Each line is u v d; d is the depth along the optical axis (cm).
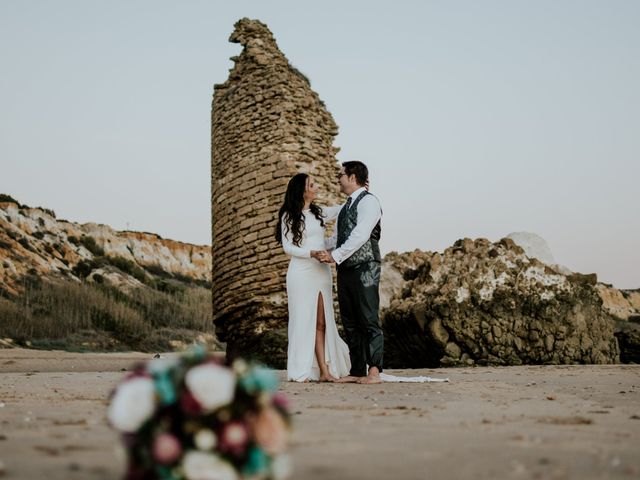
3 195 4956
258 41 1781
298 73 1781
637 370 1110
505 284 1688
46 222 4947
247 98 1745
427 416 420
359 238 780
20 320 3241
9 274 3828
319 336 819
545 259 2281
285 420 209
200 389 192
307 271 813
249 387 200
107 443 296
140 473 196
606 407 492
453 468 243
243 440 193
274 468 201
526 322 1661
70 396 572
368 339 788
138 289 4444
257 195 1680
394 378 799
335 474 230
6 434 325
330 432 336
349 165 820
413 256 2144
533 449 288
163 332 3866
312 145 1711
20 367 1603
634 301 4416
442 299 1645
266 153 1684
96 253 5156
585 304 1744
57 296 3672
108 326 3631
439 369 1252
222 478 190
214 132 1845
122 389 200
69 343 3212
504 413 443
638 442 313
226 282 1733
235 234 1714
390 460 258
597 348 1711
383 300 1992
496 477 228
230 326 1738
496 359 1614
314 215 827
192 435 193
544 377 905
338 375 820
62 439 308
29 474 226
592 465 253
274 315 1597
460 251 1827
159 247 5991
